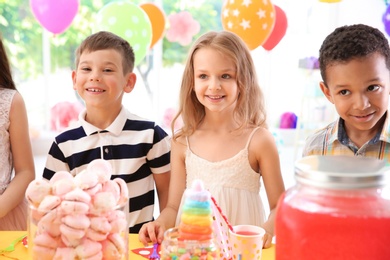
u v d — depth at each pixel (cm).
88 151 142
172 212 127
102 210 72
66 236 71
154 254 95
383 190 61
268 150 129
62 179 76
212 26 426
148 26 226
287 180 340
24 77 406
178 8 425
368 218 58
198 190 75
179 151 136
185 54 425
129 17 220
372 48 99
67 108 400
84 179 74
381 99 101
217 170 129
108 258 74
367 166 64
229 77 125
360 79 99
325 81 109
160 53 423
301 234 60
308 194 62
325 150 122
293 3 436
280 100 448
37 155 404
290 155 411
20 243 100
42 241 72
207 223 75
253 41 226
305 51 439
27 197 74
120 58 140
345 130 119
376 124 114
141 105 429
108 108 143
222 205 127
